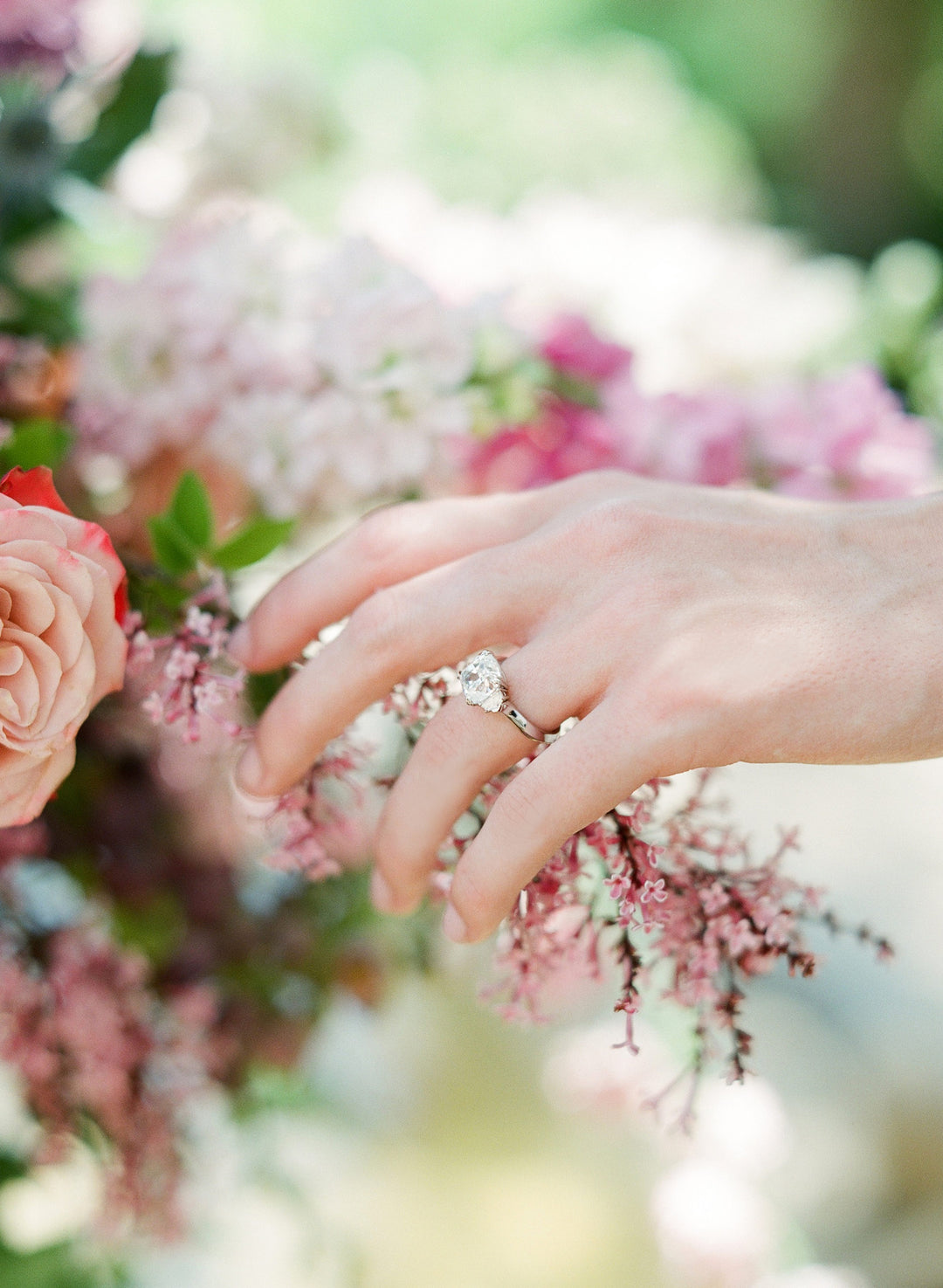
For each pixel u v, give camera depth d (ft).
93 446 2.01
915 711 1.55
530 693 1.58
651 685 1.55
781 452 2.06
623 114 5.83
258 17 8.09
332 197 2.87
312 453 1.90
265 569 1.95
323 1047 2.36
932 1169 3.04
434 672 1.65
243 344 1.92
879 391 2.13
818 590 1.58
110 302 1.97
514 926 1.61
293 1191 2.14
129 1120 1.91
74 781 1.92
